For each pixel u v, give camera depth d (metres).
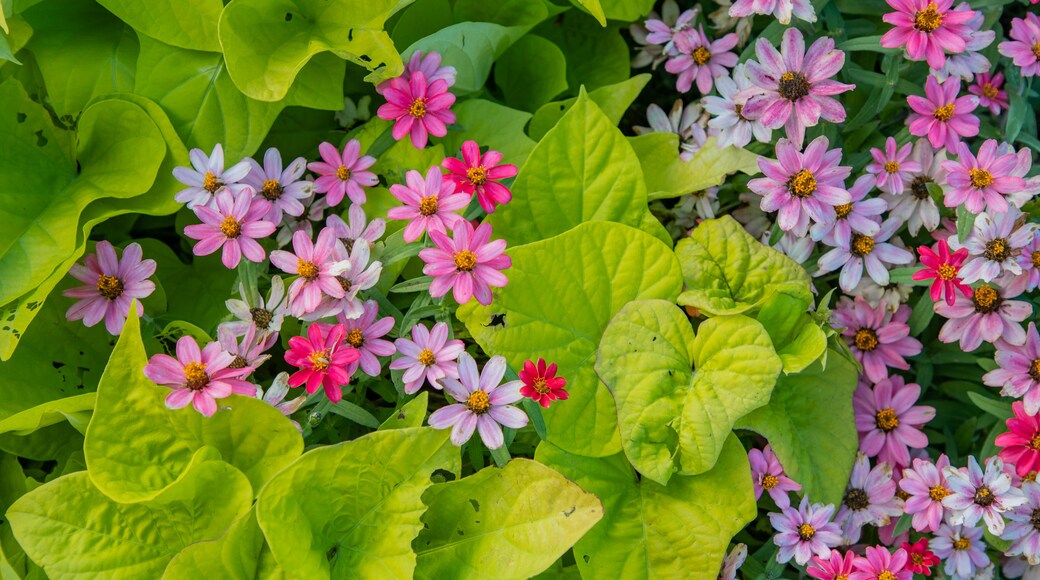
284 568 0.82
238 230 0.85
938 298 0.87
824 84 0.88
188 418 0.83
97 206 0.88
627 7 0.94
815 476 0.89
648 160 0.93
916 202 0.91
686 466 0.86
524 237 0.89
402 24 0.92
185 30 0.88
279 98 0.87
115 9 0.87
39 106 0.89
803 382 0.89
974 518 0.88
